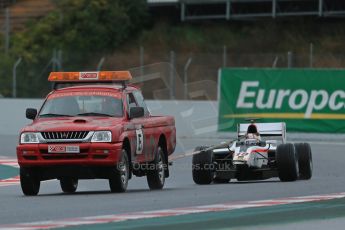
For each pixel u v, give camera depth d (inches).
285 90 4345.5
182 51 6230.3
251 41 6156.5
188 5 6466.5
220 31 6348.4
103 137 2092.8
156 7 6648.6
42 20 6466.5
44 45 6274.6
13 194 2266.2
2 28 6520.7
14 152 3880.4
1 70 5329.7
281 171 2485.2
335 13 5871.1
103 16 6451.8
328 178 2687.0
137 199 1979.6
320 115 4286.4
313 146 4020.7
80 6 6496.1
